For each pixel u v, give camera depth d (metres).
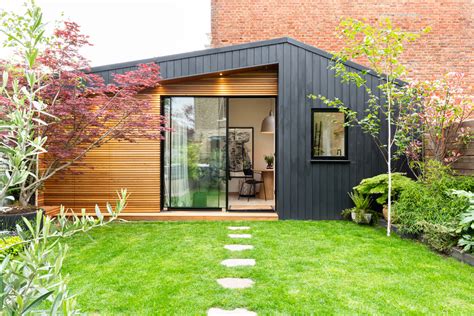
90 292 2.76
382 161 6.17
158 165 6.45
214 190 6.70
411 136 5.77
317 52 6.17
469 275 3.21
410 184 5.25
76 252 3.96
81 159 6.23
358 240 4.53
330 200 6.15
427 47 9.13
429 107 5.29
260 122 10.48
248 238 4.64
